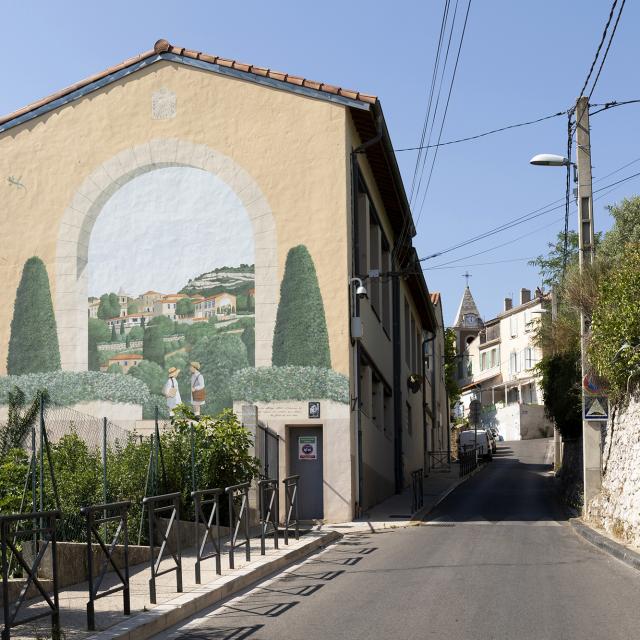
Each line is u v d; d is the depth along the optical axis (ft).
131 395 73.72
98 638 27.58
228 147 74.43
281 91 73.97
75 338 74.95
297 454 71.36
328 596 35.63
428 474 143.23
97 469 52.19
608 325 55.42
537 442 226.38
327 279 71.56
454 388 252.62
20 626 29.55
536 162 65.36
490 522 68.64
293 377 71.15
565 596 34.30
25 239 76.38
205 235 74.28
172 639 28.86
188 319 73.77
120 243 75.46
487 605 32.50
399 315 108.17
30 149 77.25
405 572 41.47
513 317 266.57
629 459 52.70
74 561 39.04
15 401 64.80
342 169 72.23
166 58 76.02
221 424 61.62
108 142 76.28
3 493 44.47
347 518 69.26
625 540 50.34
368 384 82.99
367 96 72.43
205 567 43.57
